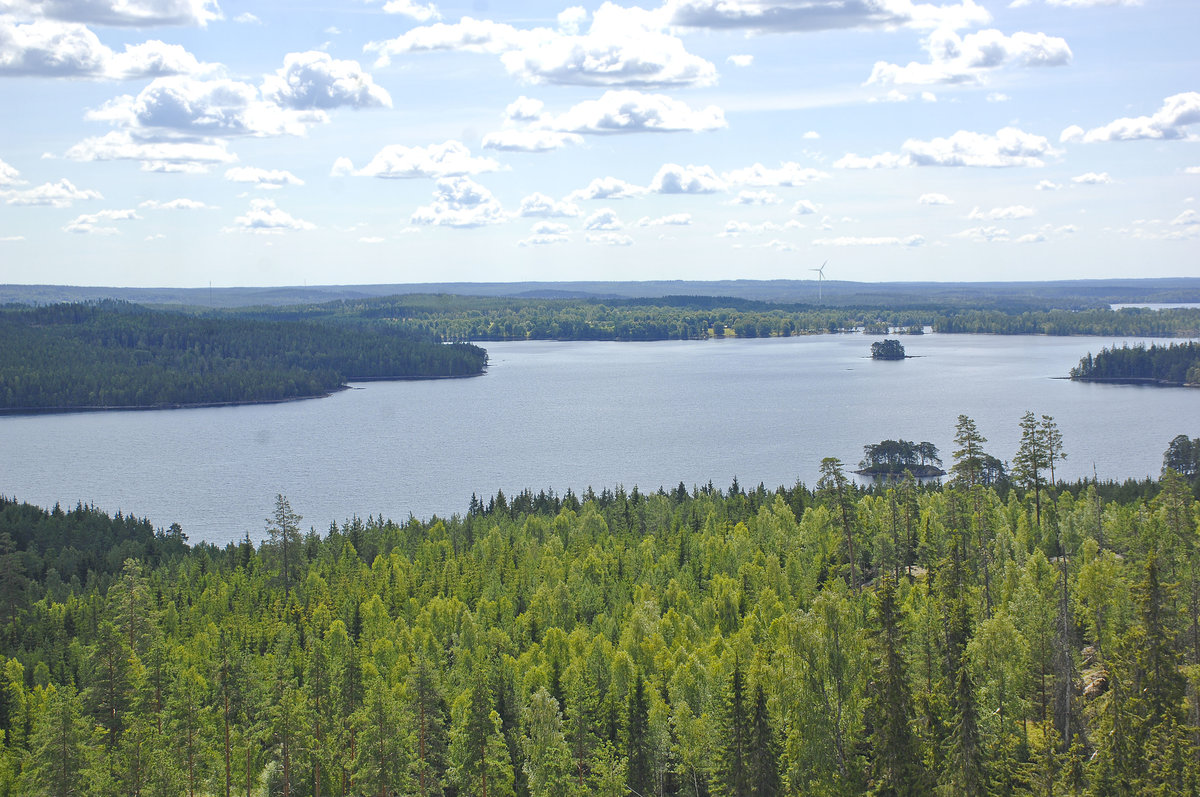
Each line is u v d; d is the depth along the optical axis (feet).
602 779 249.55
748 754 211.20
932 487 597.11
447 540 554.46
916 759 194.18
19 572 500.33
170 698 281.95
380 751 251.39
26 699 335.06
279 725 257.75
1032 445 414.62
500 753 257.75
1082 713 231.71
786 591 384.06
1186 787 180.86
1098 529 412.98
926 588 316.19
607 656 319.88
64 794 241.55
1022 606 266.36
